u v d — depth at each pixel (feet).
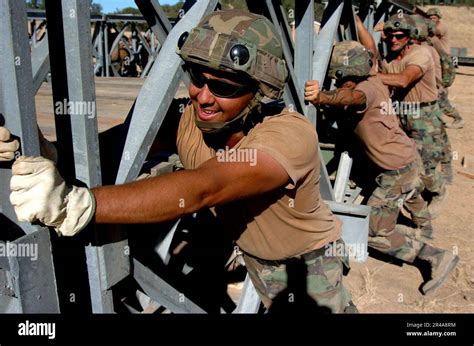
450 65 26.18
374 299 11.47
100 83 25.55
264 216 6.21
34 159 3.67
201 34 4.93
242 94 5.10
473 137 26.53
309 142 5.19
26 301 4.38
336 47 11.55
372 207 12.34
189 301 7.54
